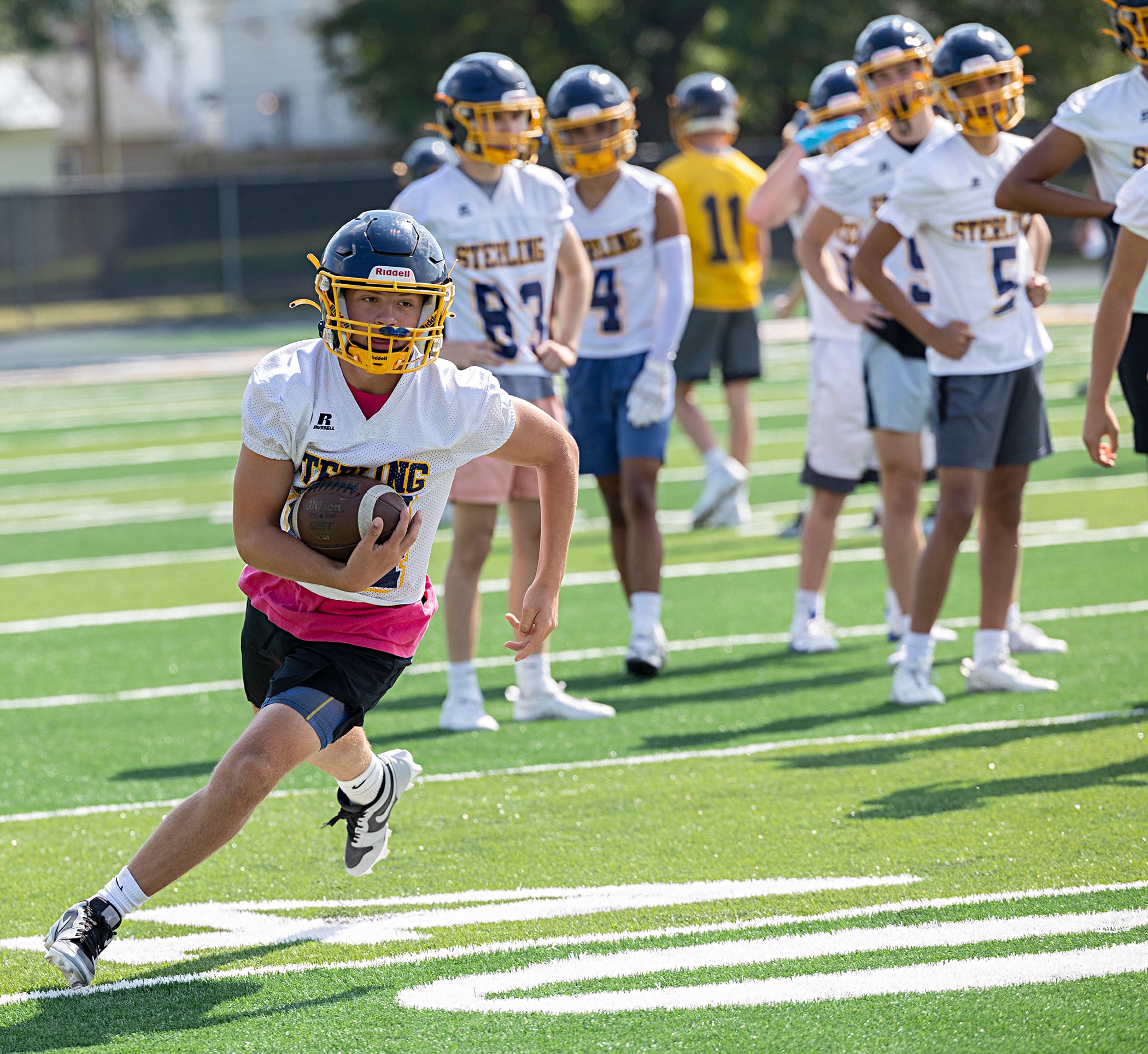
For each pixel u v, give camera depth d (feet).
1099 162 63.10
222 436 201.36
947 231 68.64
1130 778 57.93
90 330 358.64
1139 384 62.59
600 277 81.61
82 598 110.73
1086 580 99.81
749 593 103.35
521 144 71.26
